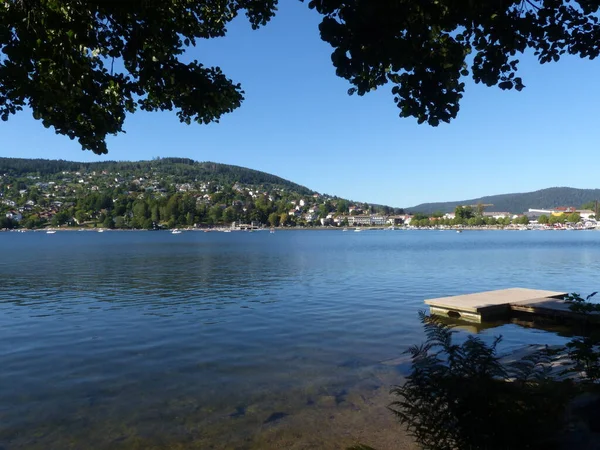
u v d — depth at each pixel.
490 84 4.98
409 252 60.28
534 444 4.30
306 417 8.03
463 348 5.07
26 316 17.23
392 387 9.36
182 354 11.91
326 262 42.97
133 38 6.44
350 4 4.25
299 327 14.93
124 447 7.05
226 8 8.19
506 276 29.98
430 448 4.78
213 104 7.44
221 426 7.71
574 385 5.48
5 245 89.81
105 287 25.64
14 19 5.89
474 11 4.52
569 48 4.92
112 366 10.93
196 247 79.38
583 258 45.59
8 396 9.05
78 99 6.68
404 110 5.20
